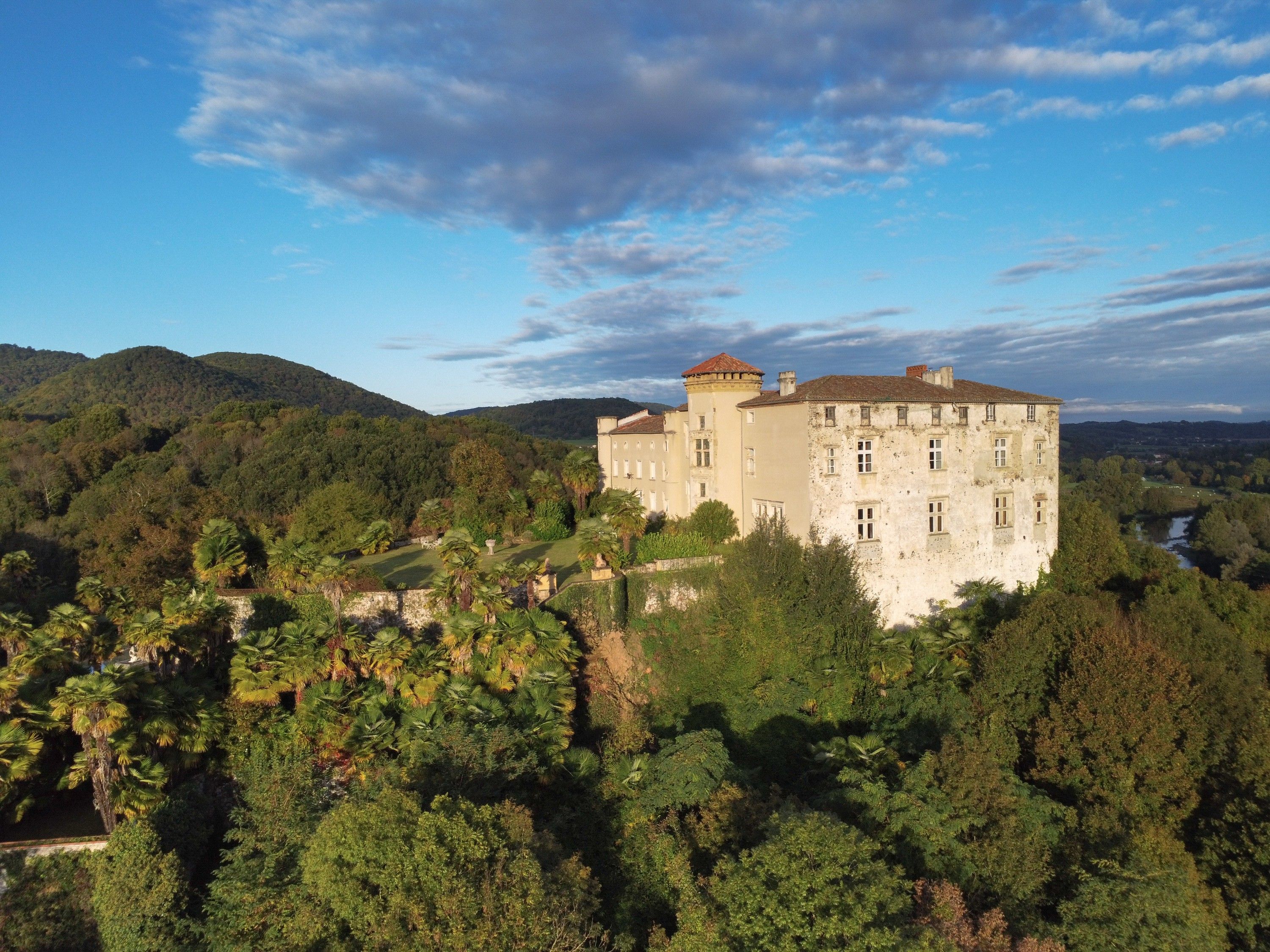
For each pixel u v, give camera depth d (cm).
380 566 5388
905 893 2156
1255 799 2948
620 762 3117
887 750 3231
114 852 2602
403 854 2020
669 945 2089
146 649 3384
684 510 5619
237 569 4247
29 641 3466
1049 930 2369
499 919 1864
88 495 7594
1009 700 3684
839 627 4266
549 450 12575
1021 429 5241
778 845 2058
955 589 4969
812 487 4431
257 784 2989
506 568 3866
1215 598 5162
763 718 3819
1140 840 2838
